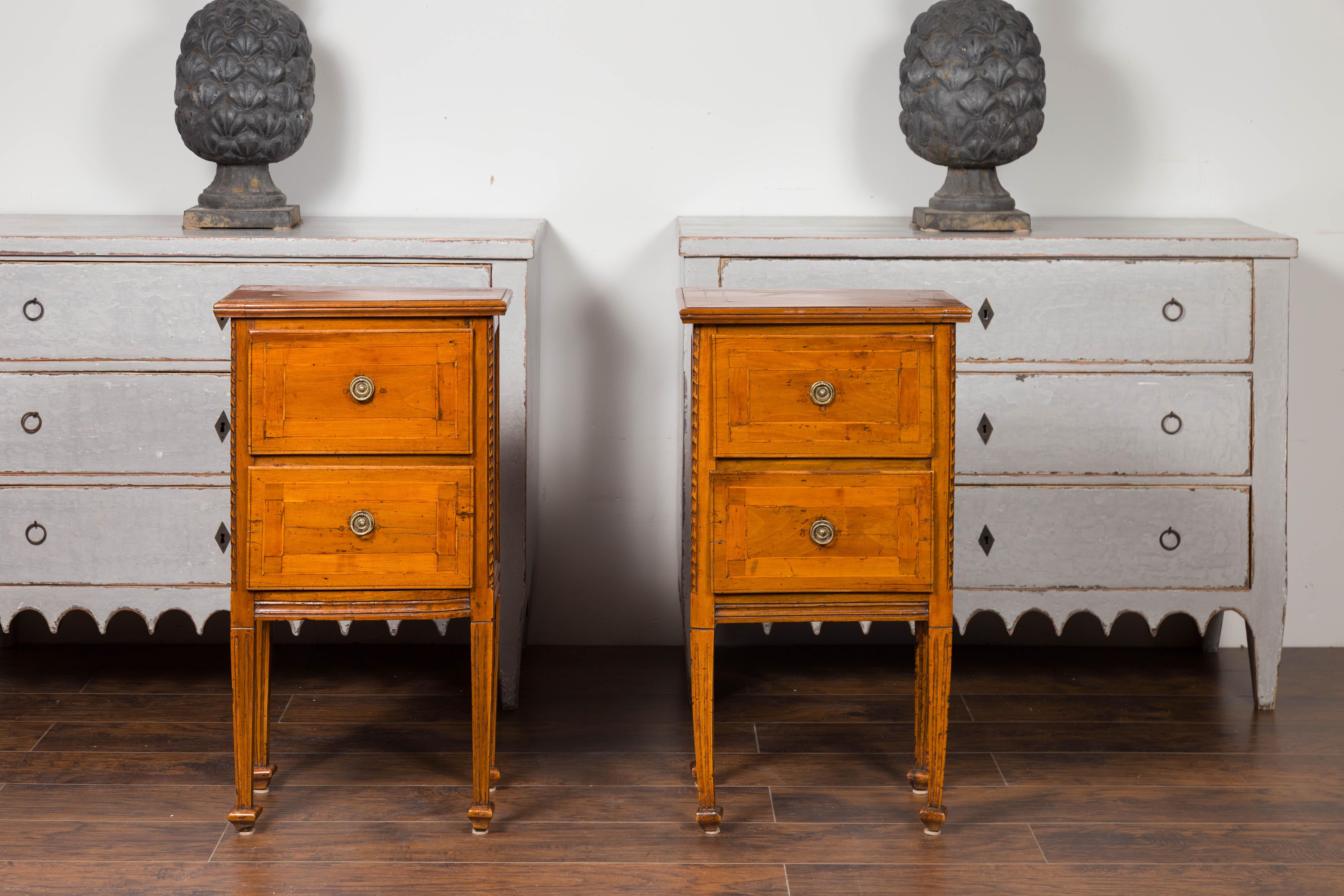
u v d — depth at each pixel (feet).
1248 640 8.85
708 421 6.56
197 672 9.39
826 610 6.79
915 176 9.89
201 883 6.40
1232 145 9.84
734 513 6.63
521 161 9.82
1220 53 9.73
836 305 6.58
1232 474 8.58
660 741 8.23
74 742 8.07
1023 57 8.59
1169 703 8.95
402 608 6.74
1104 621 8.76
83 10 9.57
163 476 8.43
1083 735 8.34
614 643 10.25
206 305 8.22
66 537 8.47
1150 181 9.91
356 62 9.67
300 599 6.68
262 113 8.60
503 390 8.32
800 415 6.57
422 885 6.41
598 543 10.21
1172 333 8.42
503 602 8.57
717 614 6.77
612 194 9.87
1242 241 8.29
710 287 8.26
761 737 8.29
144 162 9.79
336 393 6.48
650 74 9.75
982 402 8.50
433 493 6.59
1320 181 9.84
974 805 7.32
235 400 6.46
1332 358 9.99
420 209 9.86
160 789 7.41
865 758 7.97
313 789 7.45
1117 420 8.52
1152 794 7.48
